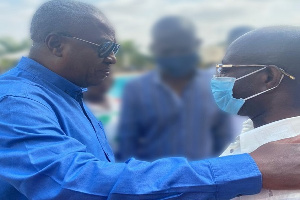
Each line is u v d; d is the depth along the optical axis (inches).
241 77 47.0
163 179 39.4
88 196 39.7
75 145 44.1
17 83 49.6
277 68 44.7
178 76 96.0
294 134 43.7
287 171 39.2
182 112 96.7
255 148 45.1
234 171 39.6
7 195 48.8
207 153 98.1
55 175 40.7
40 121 44.8
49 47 55.1
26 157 41.8
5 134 43.9
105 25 56.8
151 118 97.7
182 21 93.5
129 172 39.8
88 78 57.7
